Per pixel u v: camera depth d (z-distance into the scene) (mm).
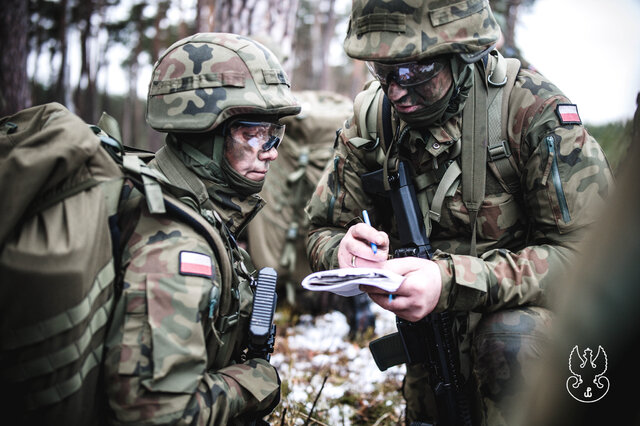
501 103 1765
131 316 1327
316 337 3457
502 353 1661
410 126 1786
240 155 1633
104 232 1310
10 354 1186
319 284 1585
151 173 1428
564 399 900
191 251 1406
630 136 1000
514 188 1803
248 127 1616
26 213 1229
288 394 2557
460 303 1669
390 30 1632
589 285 863
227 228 1652
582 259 902
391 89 1686
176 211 1434
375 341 1931
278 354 3150
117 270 1384
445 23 1622
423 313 1617
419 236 1836
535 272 1677
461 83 1722
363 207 2020
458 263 1663
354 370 2975
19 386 1208
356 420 2584
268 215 3869
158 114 1618
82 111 15703
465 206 1819
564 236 1701
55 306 1176
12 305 1162
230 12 4211
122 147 1555
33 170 1190
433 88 1663
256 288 1655
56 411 1234
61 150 1226
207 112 1564
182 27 14047
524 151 1746
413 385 2102
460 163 1807
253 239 3859
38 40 15414
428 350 1848
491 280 1667
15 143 1373
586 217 1666
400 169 1862
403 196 1854
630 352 825
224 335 1559
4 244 1180
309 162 3857
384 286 1509
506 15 5090
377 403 2662
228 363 1631
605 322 837
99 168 1373
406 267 1654
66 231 1217
